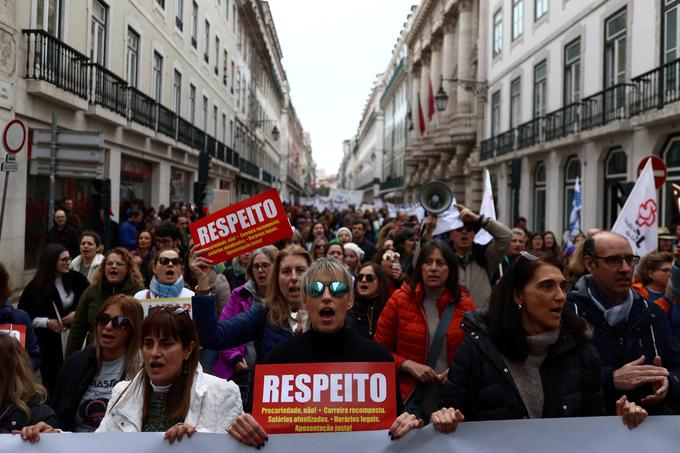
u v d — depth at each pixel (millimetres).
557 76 20328
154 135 19469
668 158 14352
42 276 5762
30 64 12133
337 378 2961
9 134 8000
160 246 8070
